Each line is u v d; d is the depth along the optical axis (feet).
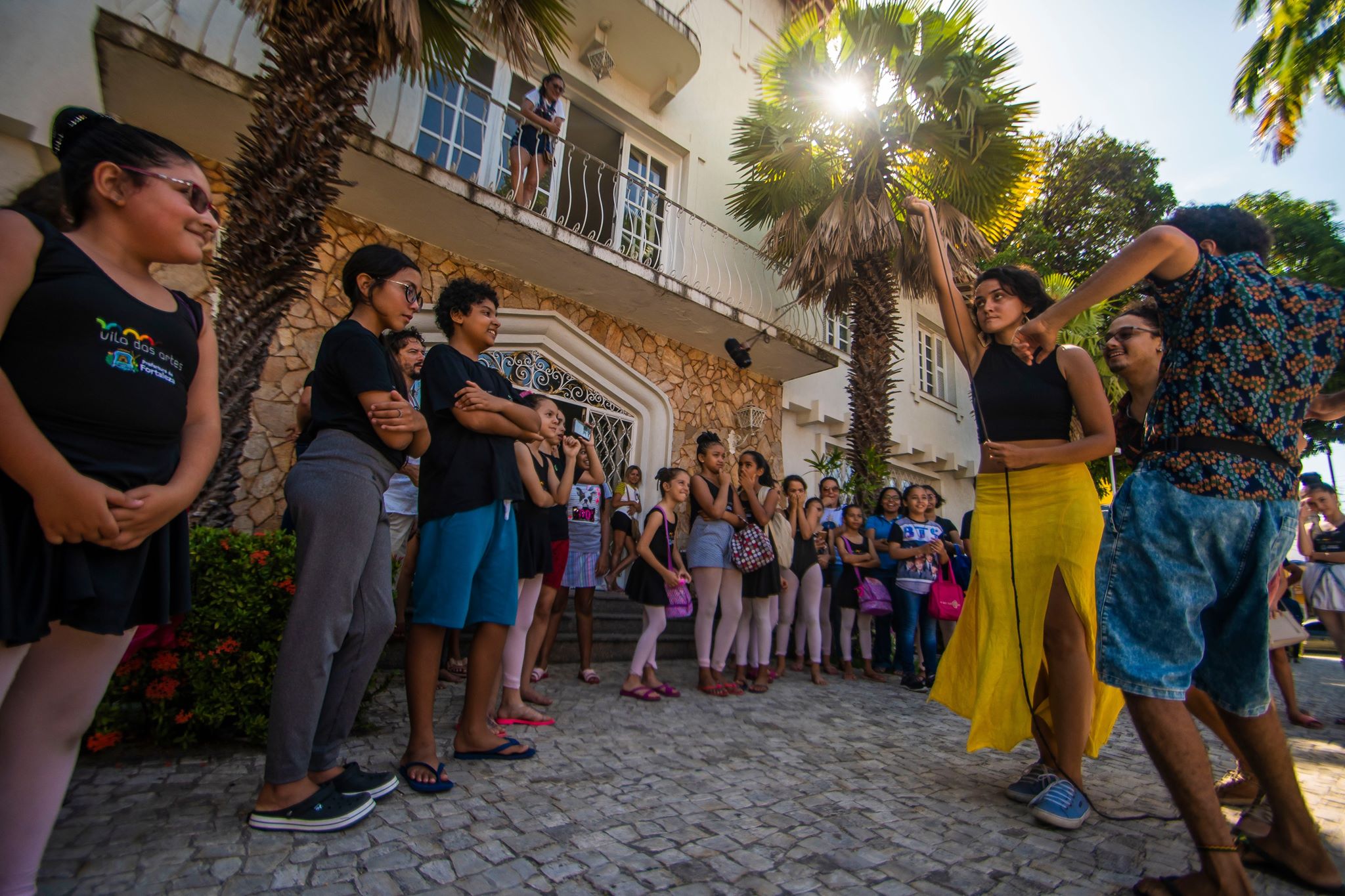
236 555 9.30
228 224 13.05
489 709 10.79
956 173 26.43
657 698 14.35
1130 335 8.59
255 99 13.39
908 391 41.83
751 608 17.48
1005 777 9.89
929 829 7.54
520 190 22.47
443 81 23.06
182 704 8.95
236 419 12.46
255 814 6.44
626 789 8.42
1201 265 6.02
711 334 28.27
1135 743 12.61
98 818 6.49
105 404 4.55
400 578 14.52
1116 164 48.60
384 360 7.37
